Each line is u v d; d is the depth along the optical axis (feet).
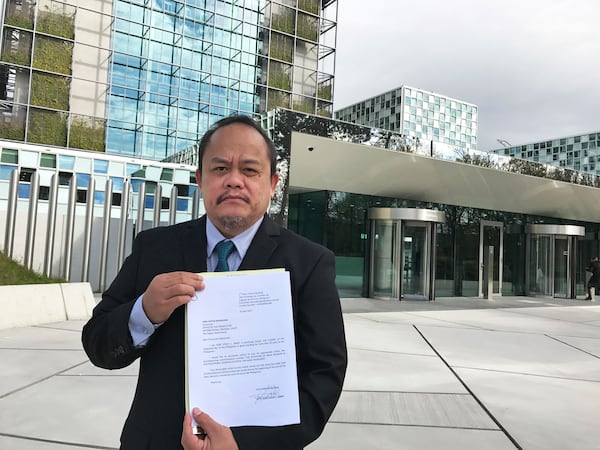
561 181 51.11
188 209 48.78
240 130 4.59
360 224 47.26
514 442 10.72
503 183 49.21
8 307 22.97
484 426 11.71
